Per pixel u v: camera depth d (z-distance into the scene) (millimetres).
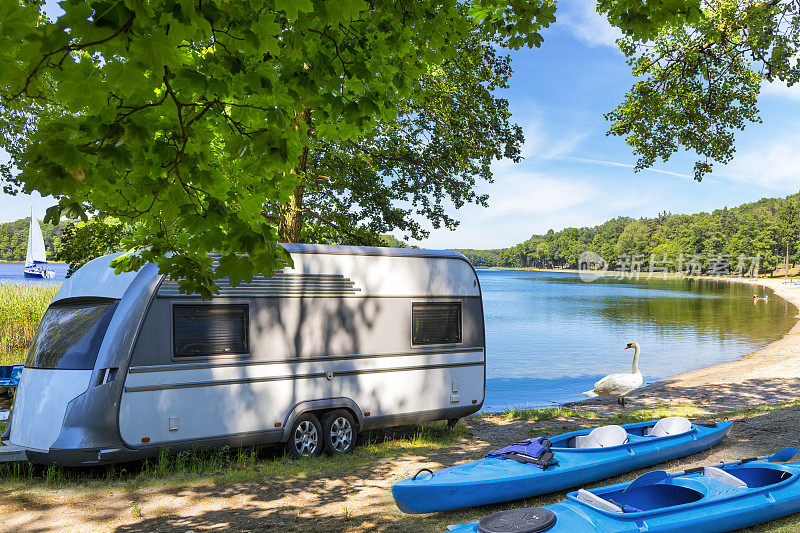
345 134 4082
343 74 3783
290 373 10078
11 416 9148
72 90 2369
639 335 40594
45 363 9102
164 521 7102
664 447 8883
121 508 7527
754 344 34969
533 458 7824
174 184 3291
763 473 7426
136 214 3510
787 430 11117
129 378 8648
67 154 2574
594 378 24250
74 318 9352
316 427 10375
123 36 2314
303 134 3707
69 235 14633
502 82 18453
